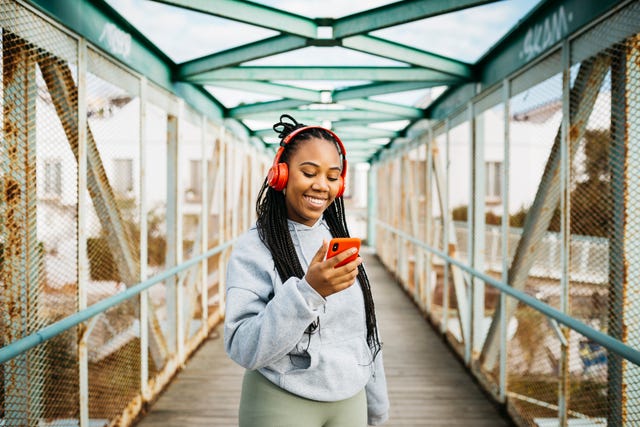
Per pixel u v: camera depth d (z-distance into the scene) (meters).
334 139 1.08
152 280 3.00
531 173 3.89
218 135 5.19
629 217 1.84
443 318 4.95
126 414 2.81
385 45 3.24
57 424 2.06
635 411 1.81
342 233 1.22
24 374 1.83
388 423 3.02
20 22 1.76
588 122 2.11
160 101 3.40
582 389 2.15
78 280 2.18
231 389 3.52
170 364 3.67
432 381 3.78
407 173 7.07
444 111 4.75
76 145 2.19
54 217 2.02
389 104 5.23
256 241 1.06
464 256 7.61
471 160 3.87
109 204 2.67
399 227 8.07
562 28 2.29
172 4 2.38
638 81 1.77
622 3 1.82
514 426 2.94
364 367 1.11
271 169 1.03
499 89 3.22
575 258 2.23
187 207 11.20
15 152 1.76
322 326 1.04
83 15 2.23
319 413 1.05
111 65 2.58
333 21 2.94
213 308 5.57
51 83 1.98
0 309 1.70
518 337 3.10
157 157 8.49
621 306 1.88
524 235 2.86
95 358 2.62
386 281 8.58
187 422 2.98
